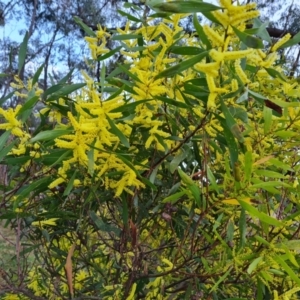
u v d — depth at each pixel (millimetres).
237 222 1104
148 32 931
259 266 792
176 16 875
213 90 607
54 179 896
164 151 881
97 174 818
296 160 965
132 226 901
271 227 925
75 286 1279
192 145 950
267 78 1018
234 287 1094
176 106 838
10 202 1164
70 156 799
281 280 991
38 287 1352
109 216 1289
